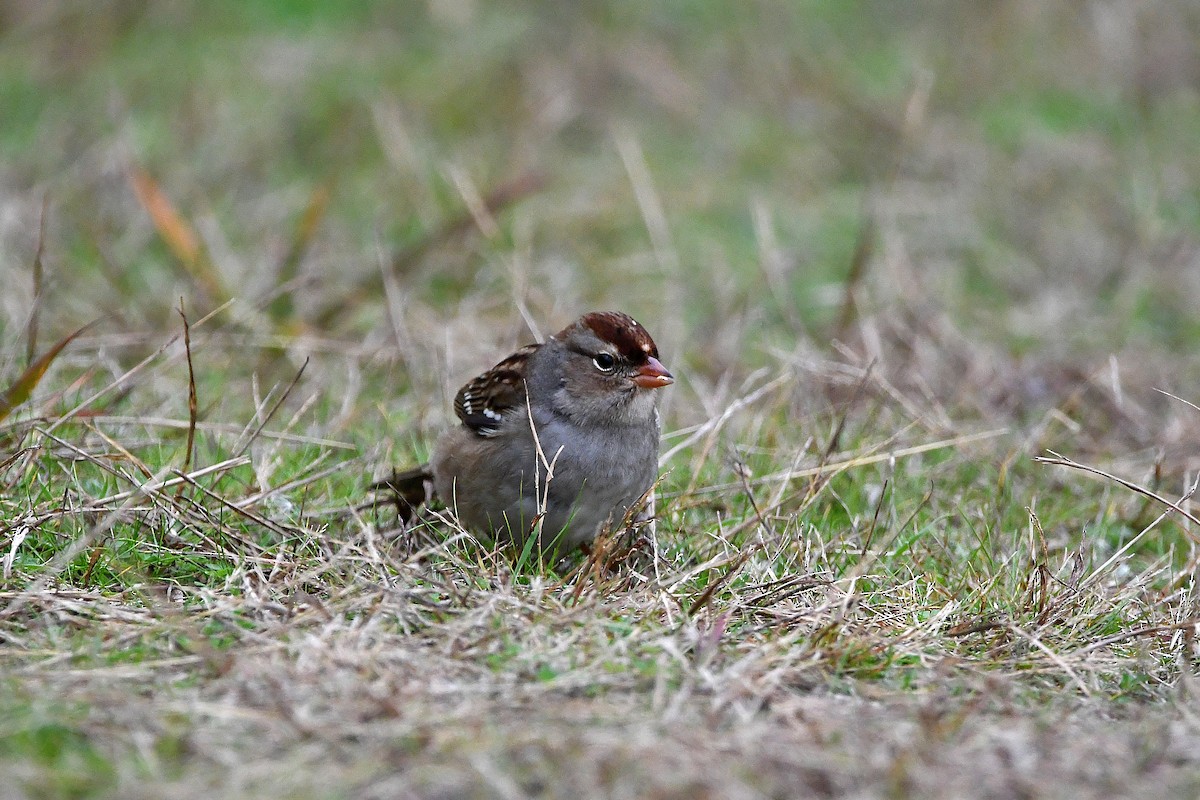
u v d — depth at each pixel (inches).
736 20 901.2
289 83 780.6
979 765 262.2
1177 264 697.0
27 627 309.7
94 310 551.2
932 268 674.8
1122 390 555.8
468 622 310.8
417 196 665.6
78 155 701.9
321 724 265.3
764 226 613.3
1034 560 388.2
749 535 393.7
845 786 252.1
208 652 291.3
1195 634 334.3
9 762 250.8
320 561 351.6
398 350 521.0
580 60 821.2
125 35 838.5
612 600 338.6
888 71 874.8
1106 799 253.0
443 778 248.2
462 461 392.2
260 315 547.8
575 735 262.5
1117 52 902.4
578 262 649.0
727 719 279.1
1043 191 761.0
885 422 492.7
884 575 369.1
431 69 808.9
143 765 251.3
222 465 382.9
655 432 398.6
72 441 413.7
